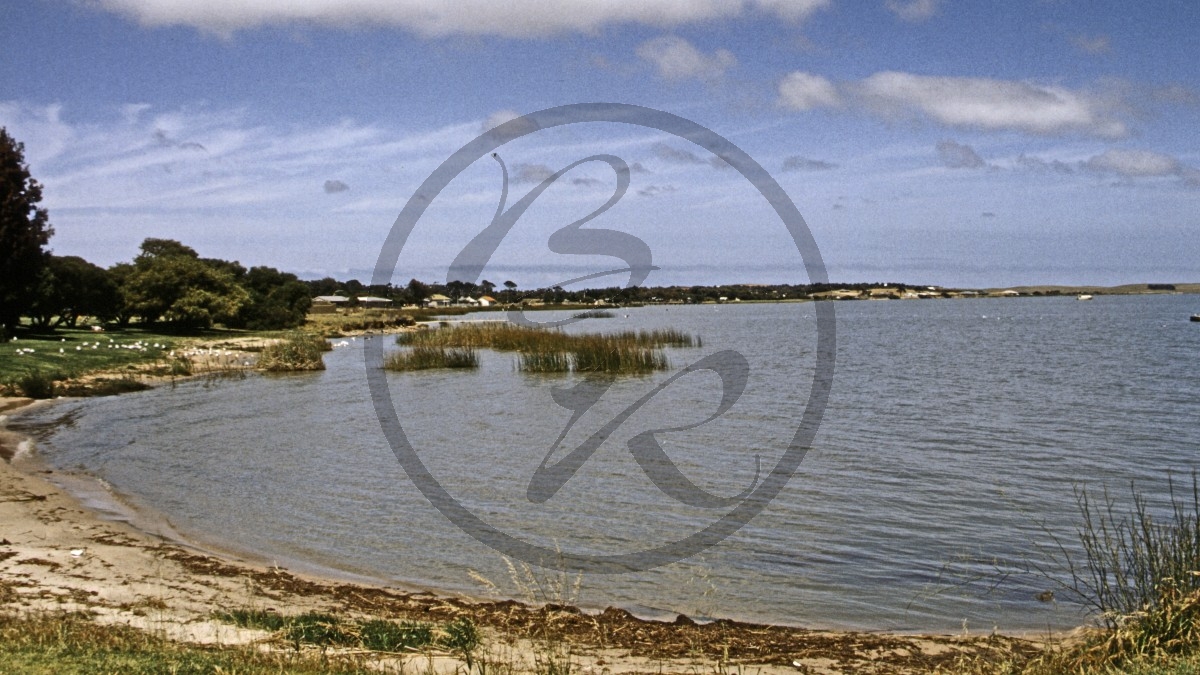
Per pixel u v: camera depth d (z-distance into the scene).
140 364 48.75
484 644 9.85
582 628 11.02
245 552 14.70
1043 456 23.16
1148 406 33.66
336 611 11.40
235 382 44.25
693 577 13.25
